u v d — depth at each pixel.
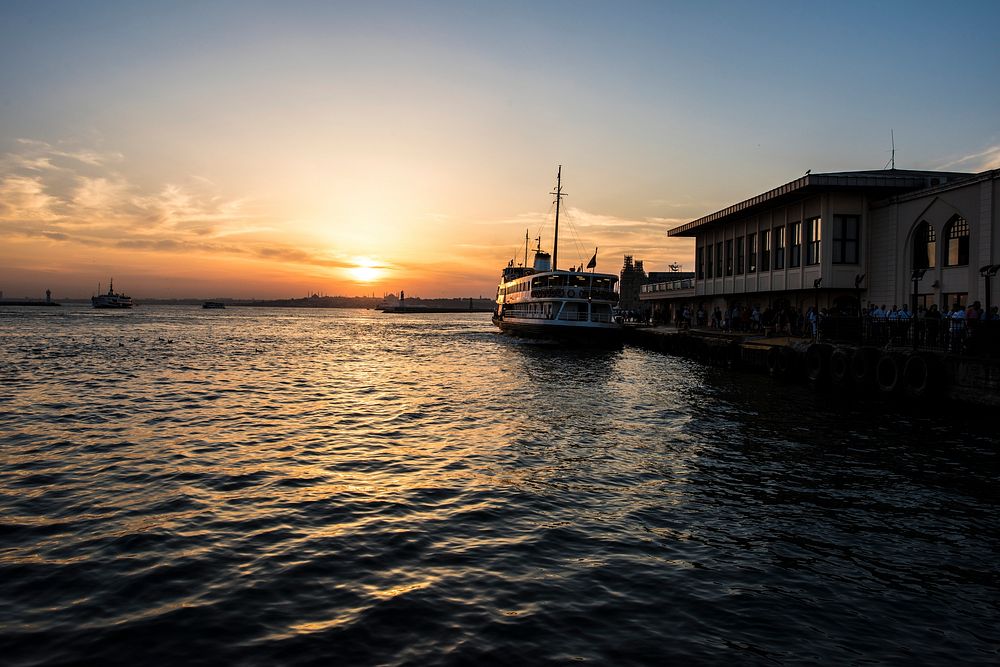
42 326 93.62
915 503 12.47
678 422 21.08
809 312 37.34
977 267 29.19
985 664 6.94
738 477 14.31
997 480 13.97
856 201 37.44
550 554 9.92
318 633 7.46
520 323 63.62
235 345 64.56
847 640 7.42
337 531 10.89
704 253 57.94
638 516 11.73
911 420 21.00
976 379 20.91
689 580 9.01
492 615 7.92
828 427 19.98
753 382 32.09
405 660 6.90
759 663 6.90
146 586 8.68
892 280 35.28
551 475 14.51
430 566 9.45
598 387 30.56
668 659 6.96
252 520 11.40
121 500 12.45
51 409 22.95
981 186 28.84
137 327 98.50
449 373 37.78
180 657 6.95
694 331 49.69
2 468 14.75
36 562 9.44
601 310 56.47
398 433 19.39
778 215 43.69
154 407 23.86
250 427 20.23
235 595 8.43
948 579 9.12
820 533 10.88
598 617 7.90
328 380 34.03
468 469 15.03
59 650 7.06
